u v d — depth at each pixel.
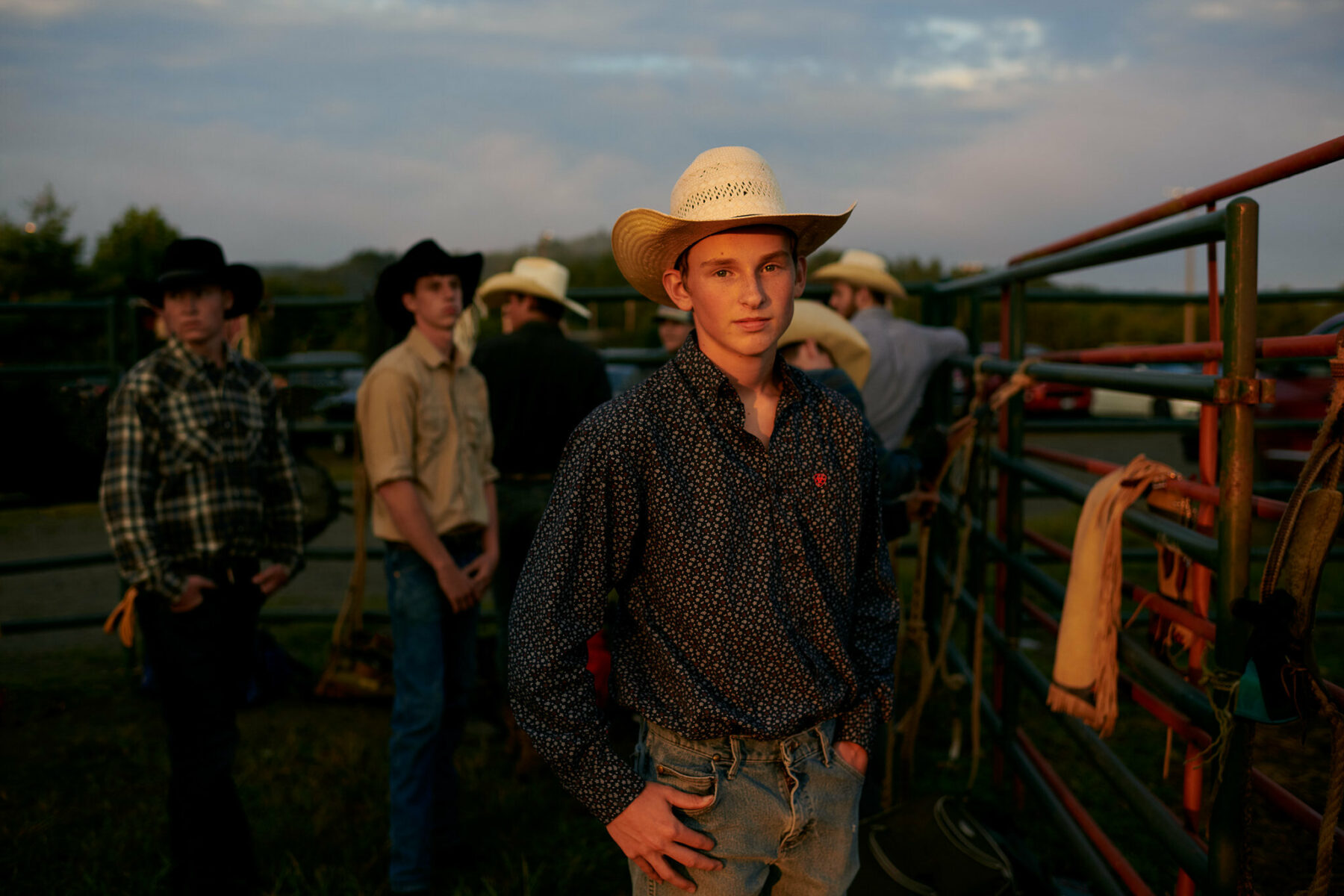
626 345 20.17
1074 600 2.24
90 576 7.41
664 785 1.39
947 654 4.21
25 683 4.72
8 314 4.66
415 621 2.73
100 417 4.03
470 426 2.93
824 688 1.42
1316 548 1.44
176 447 2.50
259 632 4.39
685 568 1.38
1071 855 2.82
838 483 1.46
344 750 3.77
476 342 3.92
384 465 2.67
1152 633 2.18
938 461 3.07
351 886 2.74
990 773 3.55
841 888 1.53
